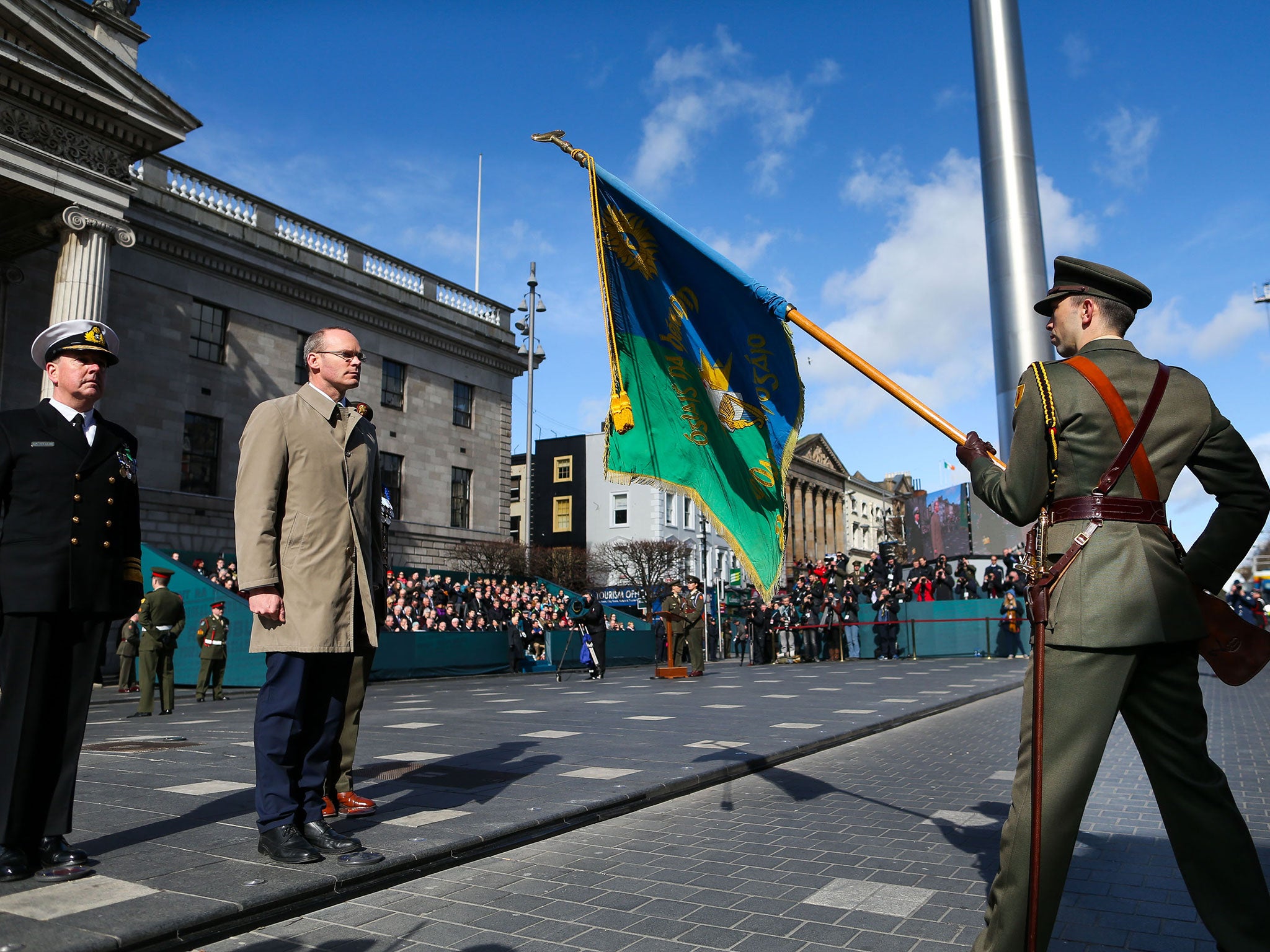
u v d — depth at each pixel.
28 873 3.48
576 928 3.25
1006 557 25.44
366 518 4.31
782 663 26.19
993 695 12.97
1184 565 2.61
